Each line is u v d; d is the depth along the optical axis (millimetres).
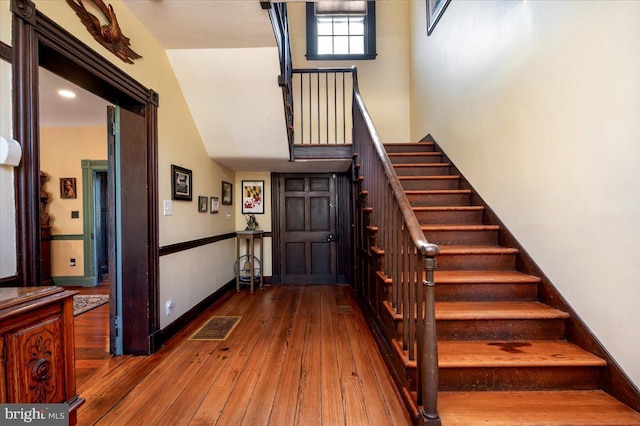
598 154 1583
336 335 2648
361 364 2127
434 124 3922
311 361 2174
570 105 1768
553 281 1949
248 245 4520
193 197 3113
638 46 1366
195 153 3180
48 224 4520
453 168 3375
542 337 1859
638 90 1368
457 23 3262
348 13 4926
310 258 4746
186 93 2885
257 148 3510
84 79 1810
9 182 1230
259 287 4461
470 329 1876
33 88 1318
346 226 4730
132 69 2113
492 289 2100
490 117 2650
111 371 2047
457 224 2822
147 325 2289
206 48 2521
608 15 1509
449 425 1361
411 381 1635
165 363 2156
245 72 2707
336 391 1804
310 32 4891
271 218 4727
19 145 1242
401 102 4941
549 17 1928
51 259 4562
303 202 4766
